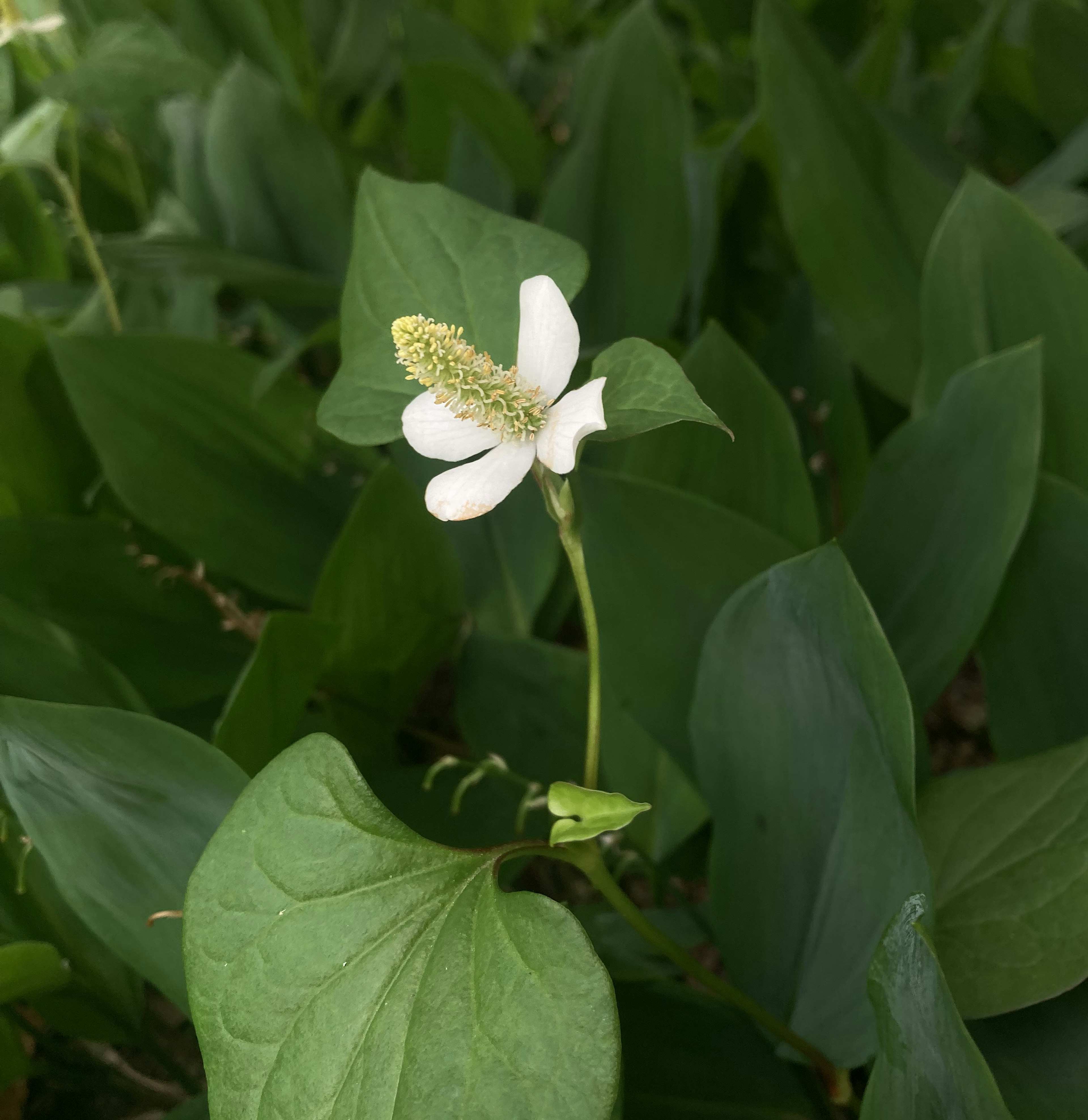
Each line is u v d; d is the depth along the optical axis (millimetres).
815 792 187
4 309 327
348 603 254
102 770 168
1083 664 212
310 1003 128
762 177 354
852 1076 211
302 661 228
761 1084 194
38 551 274
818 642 172
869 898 175
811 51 299
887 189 305
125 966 213
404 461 315
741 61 441
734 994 175
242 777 165
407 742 332
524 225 165
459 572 282
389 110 511
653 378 131
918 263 300
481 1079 117
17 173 379
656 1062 196
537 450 139
